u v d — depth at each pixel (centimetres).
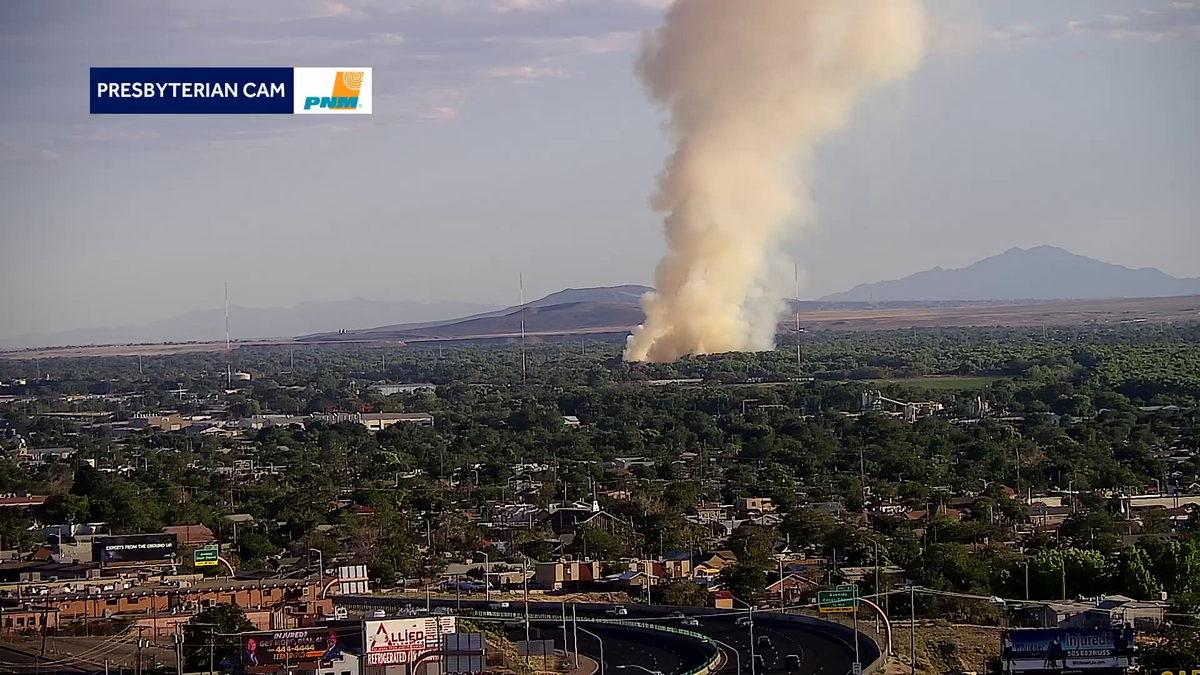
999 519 16362
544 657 10088
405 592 12925
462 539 15962
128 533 15725
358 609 11850
